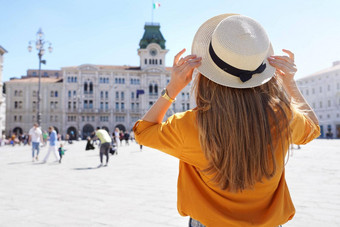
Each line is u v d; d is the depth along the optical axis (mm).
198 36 1464
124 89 75375
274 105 1332
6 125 70312
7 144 45594
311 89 73250
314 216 4453
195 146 1312
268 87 1401
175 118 1363
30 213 4805
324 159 13516
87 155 19000
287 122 1305
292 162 12195
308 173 8906
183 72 1342
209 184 1309
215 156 1241
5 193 6441
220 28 1294
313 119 1503
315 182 7312
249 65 1253
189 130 1312
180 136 1324
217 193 1294
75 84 73188
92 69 73688
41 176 9141
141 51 77188
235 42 1239
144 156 18062
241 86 1262
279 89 1439
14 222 4320
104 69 74562
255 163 1226
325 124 68500
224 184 1255
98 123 73312
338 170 9523
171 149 1364
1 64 48000
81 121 72875
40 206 5258
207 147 1248
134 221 4348
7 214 4738
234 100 1271
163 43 80500
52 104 72562
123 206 5223
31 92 72062
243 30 1253
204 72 1331
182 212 1394
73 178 8664
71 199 5809
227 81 1283
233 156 1215
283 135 1304
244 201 1275
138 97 75750
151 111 1441
